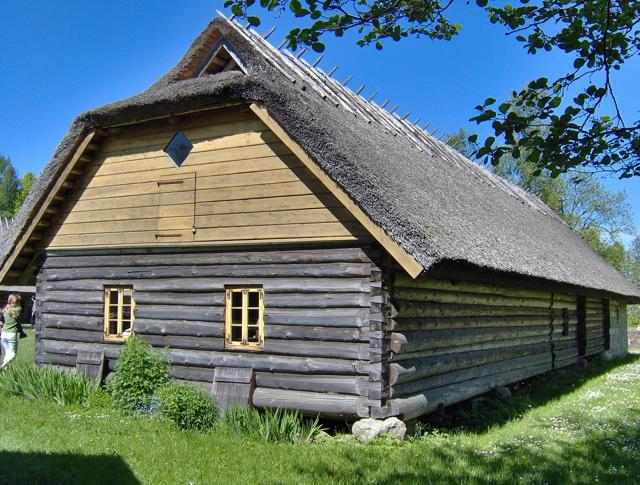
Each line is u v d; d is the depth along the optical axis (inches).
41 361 439.5
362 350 315.3
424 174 426.6
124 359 369.4
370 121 469.4
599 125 185.9
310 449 289.1
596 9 179.2
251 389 341.1
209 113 373.7
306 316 333.1
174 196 382.9
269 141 351.9
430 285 353.7
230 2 173.6
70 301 430.6
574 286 492.4
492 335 435.8
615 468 267.1
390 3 182.7
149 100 362.3
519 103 189.9
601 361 791.1
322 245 333.7
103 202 413.7
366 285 317.7
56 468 245.6
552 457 286.7
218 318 364.5
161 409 338.3
